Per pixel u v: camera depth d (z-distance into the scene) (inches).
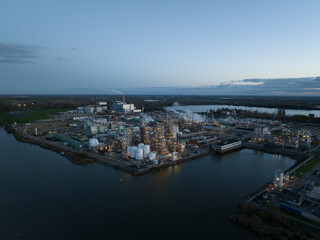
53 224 3777.1
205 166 6830.7
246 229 3688.5
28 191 4928.6
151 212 4163.4
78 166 6579.7
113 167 6520.7
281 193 4709.6
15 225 3735.2
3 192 4864.7
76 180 5556.1
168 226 3754.9
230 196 4805.6
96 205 4379.9
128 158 7214.6
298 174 5999.0
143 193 4904.0
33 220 3878.0
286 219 3767.2
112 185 5280.5
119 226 3740.2
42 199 4579.2
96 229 3659.0
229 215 4094.5
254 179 5782.5
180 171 6338.6
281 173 4926.2
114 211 4180.6
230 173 6220.5
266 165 6993.1
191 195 4837.6
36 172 6072.8
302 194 4618.6
